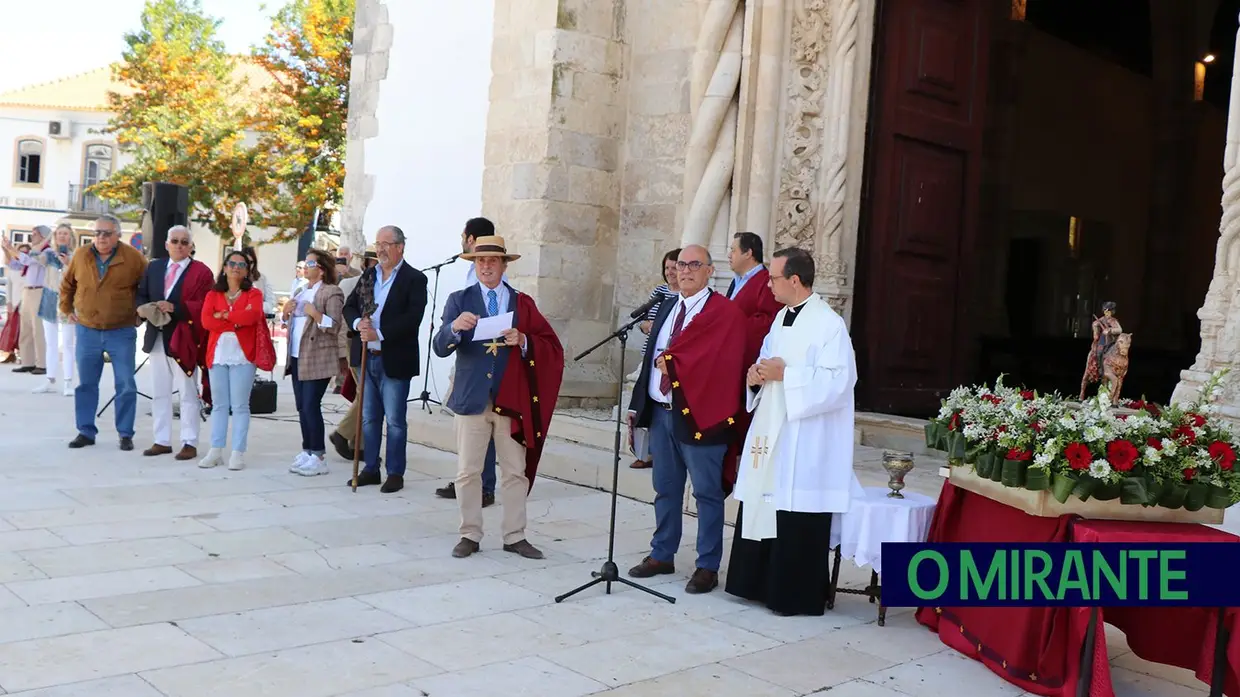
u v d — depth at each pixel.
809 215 9.30
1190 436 4.41
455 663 4.39
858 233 9.41
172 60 33.28
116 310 8.73
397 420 7.91
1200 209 15.72
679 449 5.85
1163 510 4.44
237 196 31.98
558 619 5.09
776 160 9.34
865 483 7.26
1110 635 5.32
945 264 9.97
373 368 8.06
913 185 9.65
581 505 7.84
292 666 4.25
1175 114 15.78
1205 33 15.42
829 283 9.21
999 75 15.45
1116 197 16.48
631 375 9.56
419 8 12.53
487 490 7.65
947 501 5.18
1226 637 4.18
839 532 5.36
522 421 6.16
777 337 5.43
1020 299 16.00
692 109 9.66
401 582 5.57
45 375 13.81
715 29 9.45
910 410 9.73
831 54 9.25
